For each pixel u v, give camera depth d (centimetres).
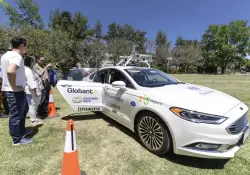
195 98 268
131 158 275
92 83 426
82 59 2509
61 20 2775
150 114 286
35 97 402
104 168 251
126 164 260
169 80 387
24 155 280
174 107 253
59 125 414
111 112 390
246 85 1226
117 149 302
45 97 469
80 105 416
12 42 281
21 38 285
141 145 315
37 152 290
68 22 2833
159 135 275
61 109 553
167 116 256
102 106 427
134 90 328
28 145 312
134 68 402
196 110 239
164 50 4234
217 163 263
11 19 2250
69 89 409
